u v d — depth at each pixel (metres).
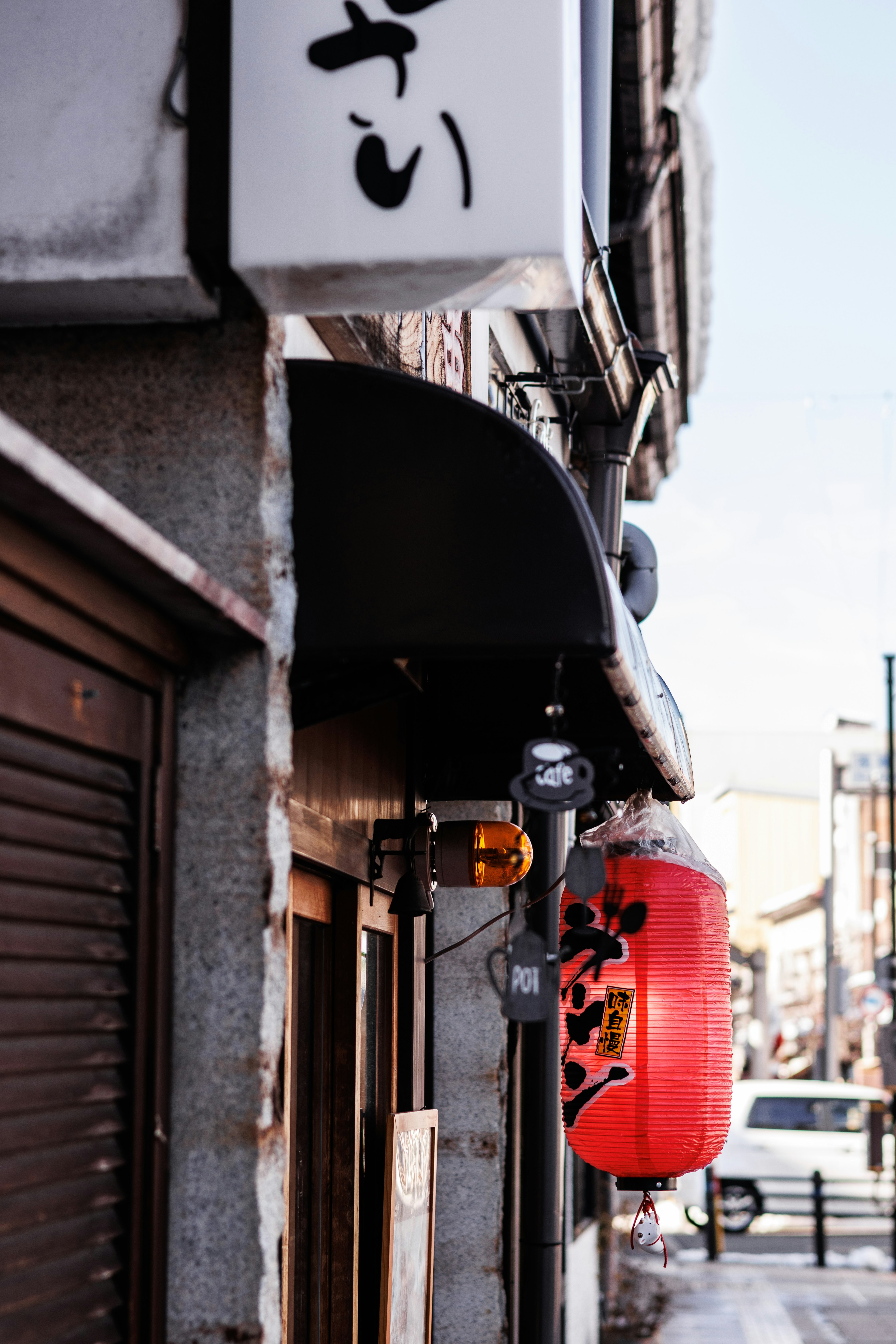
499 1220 5.66
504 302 2.89
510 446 2.86
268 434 2.82
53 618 2.22
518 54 2.71
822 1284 14.40
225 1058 2.69
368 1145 4.36
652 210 8.23
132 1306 2.49
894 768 22.44
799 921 49.59
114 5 2.82
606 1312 11.08
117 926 2.49
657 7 6.97
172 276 2.71
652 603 7.53
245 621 2.65
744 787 56.75
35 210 2.77
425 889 4.38
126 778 2.57
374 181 2.70
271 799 2.76
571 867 3.04
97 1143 2.43
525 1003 3.04
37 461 1.91
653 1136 3.77
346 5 2.75
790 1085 19.81
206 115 2.74
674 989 3.82
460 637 2.79
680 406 11.15
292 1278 3.68
